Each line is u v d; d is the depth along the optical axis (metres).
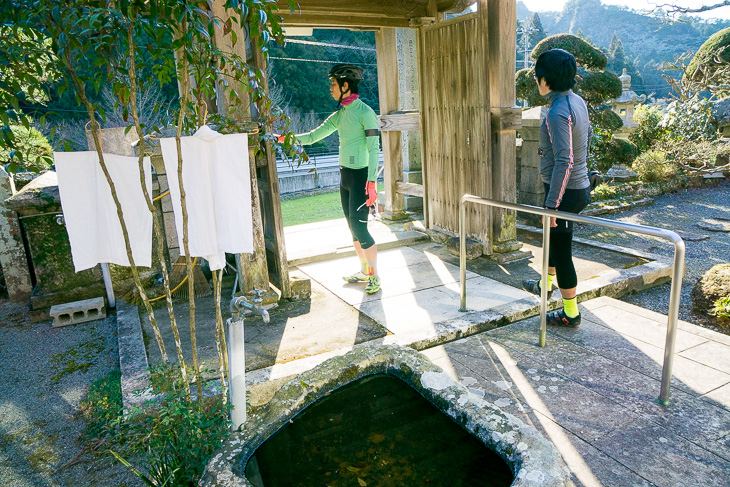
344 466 1.91
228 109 3.49
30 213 4.35
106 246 2.17
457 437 2.01
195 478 2.02
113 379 3.34
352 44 43.62
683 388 2.67
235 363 2.24
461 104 5.16
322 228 6.70
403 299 4.16
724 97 12.11
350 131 4.16
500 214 5.12
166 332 3.80
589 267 4.73
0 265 5.26
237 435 2.00
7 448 2.68
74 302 4.50
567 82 3.11
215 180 2.13
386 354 2.50
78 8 1.66
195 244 2.18
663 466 2.11
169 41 1.97
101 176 2.08
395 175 6.62
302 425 2.16
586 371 2.89
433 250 5.60
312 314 3.97
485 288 4.32
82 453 2.60
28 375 3.49
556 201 3.09
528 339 3.35
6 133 1.79
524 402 2.62
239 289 4.38
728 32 11.68
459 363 3.08
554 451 1.76
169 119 2.42
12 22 1.71
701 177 9.92
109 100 18.95
